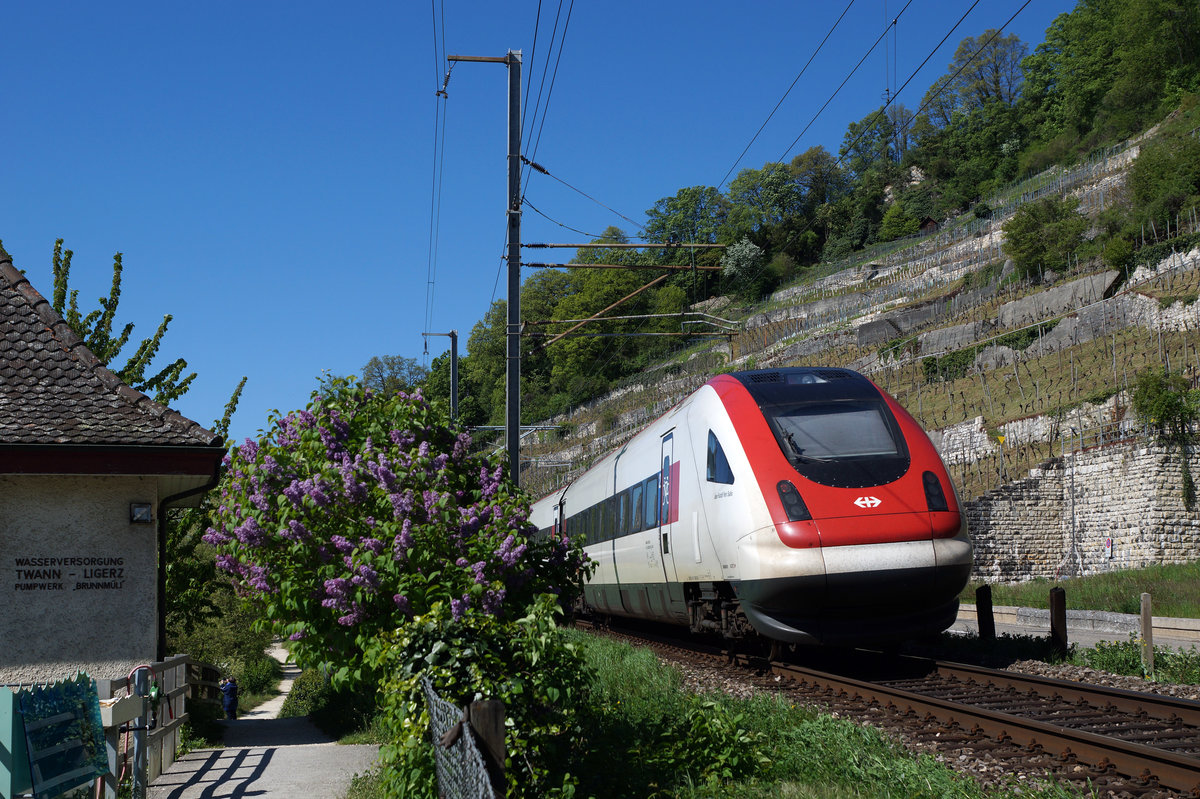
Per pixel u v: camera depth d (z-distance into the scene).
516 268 19.36
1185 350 39.31
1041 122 115.12
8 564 8.30
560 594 7.85
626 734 7.27
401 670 6.07
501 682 5.88
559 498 27.27
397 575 6.83
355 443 7.89
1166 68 86.56
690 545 13.36
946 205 116.94
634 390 79.50
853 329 69.88
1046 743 7.20
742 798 6.12
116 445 8.13
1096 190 73.62
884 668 12.10
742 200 129.88
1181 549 31.38
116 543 8.52
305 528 7.00
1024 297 57.88
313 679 24.14
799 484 11.39
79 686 6.18
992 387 48.06
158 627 8.90
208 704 12.91
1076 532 35.28
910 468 11.55
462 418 8.60
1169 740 7.31
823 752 6.95
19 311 9.35
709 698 8.95
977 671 10.60
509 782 5.34
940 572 10.99
